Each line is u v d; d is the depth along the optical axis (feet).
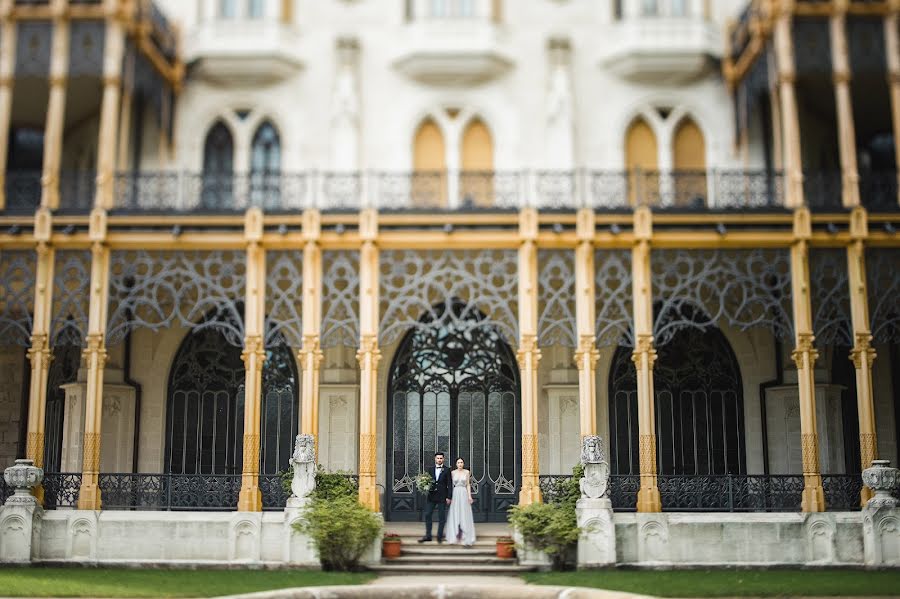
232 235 67.51
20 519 61.98
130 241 67.46
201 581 54.65
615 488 67.46
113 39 71.61
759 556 62.23
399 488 80.43
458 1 84.58
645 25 83.05
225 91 84.58
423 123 84.53
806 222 66.49
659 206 69.21
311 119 84.07
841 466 77.25
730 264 68.49
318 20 85.66
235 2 85.20
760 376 80.38
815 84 77.36
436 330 82.53
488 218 67.62
